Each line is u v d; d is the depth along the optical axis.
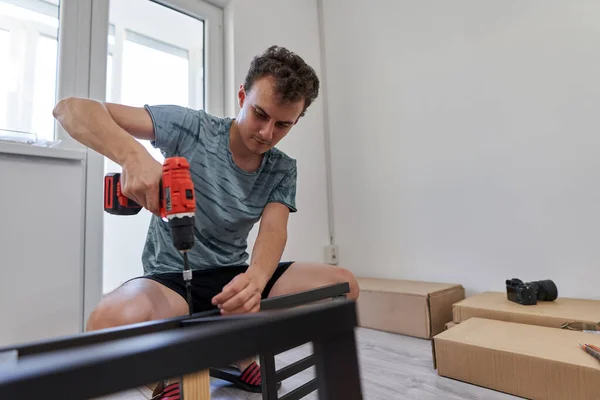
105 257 1.39
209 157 1.00
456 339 1.06
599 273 1.29
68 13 1.33
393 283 1.71
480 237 1.59
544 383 0.88
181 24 1.72
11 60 1.23
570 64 1.38
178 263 0.99
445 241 1.70
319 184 2.17
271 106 0.83
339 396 0.36
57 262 1.20
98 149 0.74
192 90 1.75
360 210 2.05
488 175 1.57
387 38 1.97
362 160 2.05
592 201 1.31
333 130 2.21
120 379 0.25
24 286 1.13
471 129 1.63
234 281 0.67
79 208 1.26
